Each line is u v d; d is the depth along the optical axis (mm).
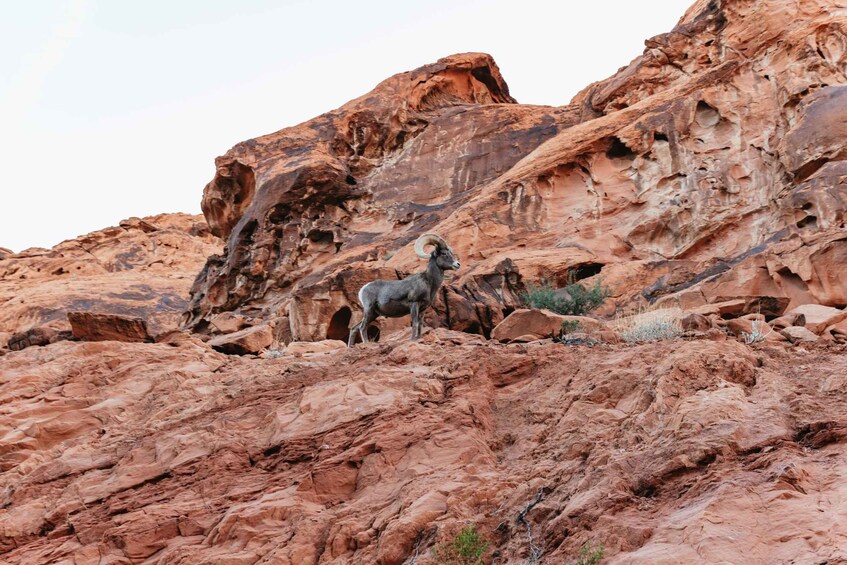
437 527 7773
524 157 29016
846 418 7766
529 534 7398
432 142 31234
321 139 32438
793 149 20828
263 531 8641
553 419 9586
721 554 6113
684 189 22938
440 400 10289
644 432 8445
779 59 24734
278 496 9133
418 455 9289
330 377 11805
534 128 30469
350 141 32875
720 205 22312
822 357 9961
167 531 9133
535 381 10523
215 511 9266
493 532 7723
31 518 10133
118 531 9164
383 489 8938
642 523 6953
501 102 39312
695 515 6652
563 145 25234
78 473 10992
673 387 8891
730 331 12617
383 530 8141
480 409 10062
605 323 14461
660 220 22672
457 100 36750
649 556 6289
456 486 8406
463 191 29453
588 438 8789
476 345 12672
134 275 49312
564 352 11070
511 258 21828
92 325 16891
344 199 30312
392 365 11625
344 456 9430
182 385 13133
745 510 6613
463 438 9367
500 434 9766
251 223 30281
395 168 30906
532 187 24688
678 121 24016
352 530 8297
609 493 7359
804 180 20438
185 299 44594
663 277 19875
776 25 25609
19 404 13664
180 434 11000
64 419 12789
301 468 9734
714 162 23188
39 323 39875
